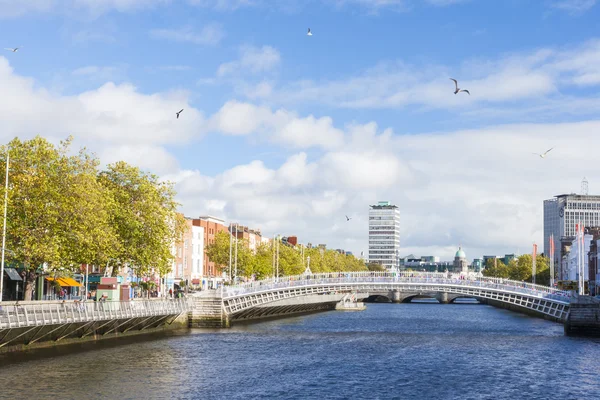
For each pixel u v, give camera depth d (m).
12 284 88.00
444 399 48.88
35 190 67.69
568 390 52.44
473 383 55.03
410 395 50.12
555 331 104.00
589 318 91.62
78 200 70.19
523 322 129.00
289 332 96.94
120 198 85.56
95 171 76.19
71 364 57.53
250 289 106.12
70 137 72.38
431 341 86.06
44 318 59.91
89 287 111.12
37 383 49.34
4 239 62.28
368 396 49.56
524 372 60.47
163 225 87.94
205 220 175.00
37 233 67.94
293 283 106.88
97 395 46.66
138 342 76.25
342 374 58.56
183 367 59.78
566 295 95.50
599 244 164.75
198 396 48.09
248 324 114.50
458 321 132.00
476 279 107.25
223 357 67.06
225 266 147.38
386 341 85.69
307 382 54.47
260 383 53.59
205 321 101.44
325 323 121.31
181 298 96.94
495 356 70.88
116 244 79.31
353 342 83.88
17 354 60.00
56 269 72.50
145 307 82.81
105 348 69.00
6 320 54.44
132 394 47.66
